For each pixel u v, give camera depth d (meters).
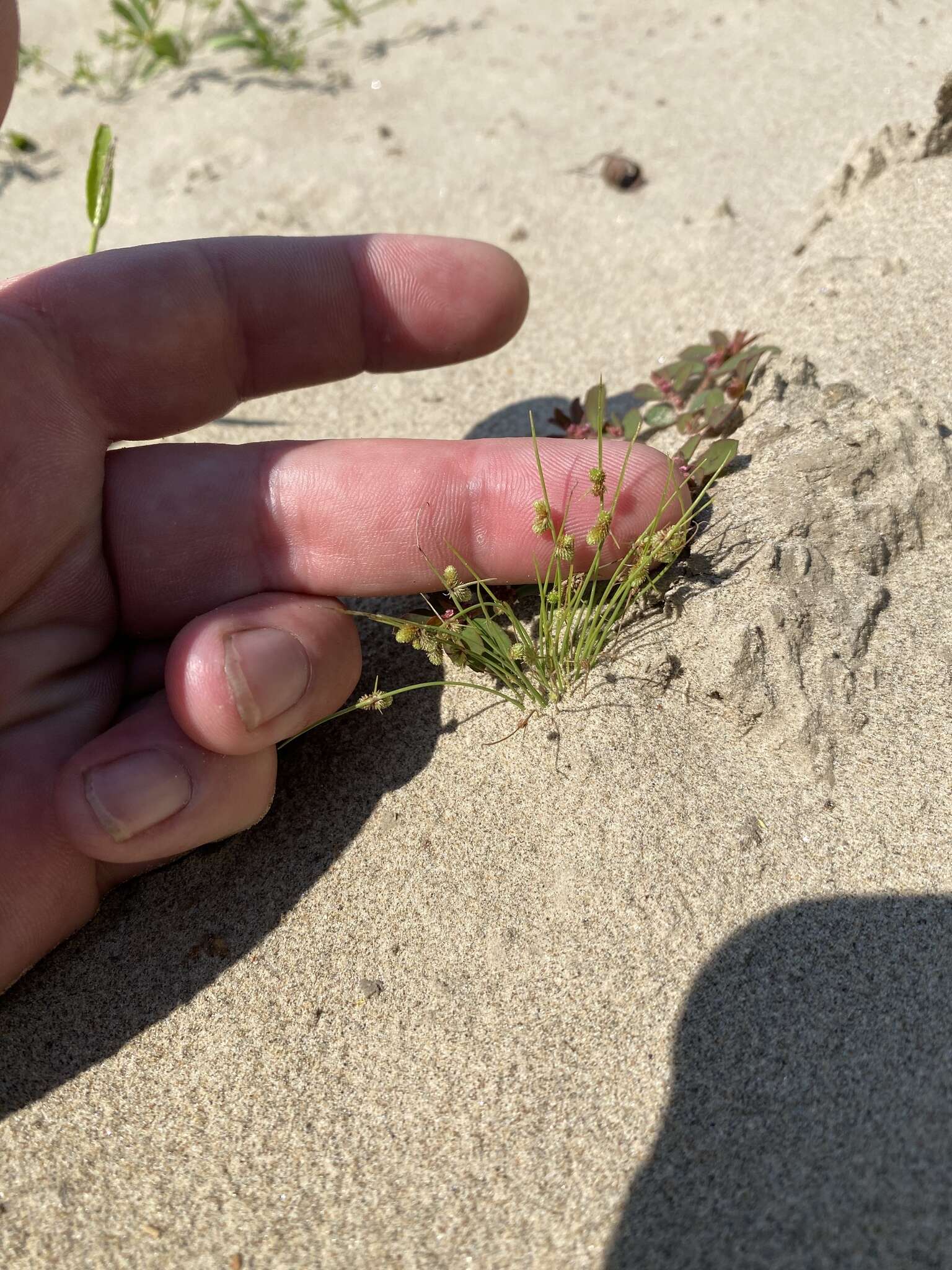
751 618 0.12
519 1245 0.09
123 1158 0.11
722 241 0.20
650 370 0.18
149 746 0.11
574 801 0.12
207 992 0.12
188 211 0.24
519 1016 0.11
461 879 0.12
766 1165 0.09
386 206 0.23
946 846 0.11
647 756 0.12
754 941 0.11
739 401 0.15
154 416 0.13
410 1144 0.10
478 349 0.15
